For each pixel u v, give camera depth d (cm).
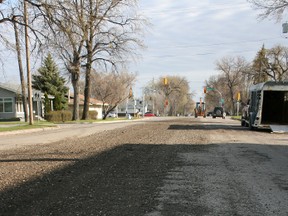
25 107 3647
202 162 884
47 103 4709
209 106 13488
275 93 2359
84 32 1345
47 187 614
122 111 11038
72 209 489
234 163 871
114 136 1695
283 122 2325
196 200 537
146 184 639
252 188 612
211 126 2594
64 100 5931
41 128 2434
